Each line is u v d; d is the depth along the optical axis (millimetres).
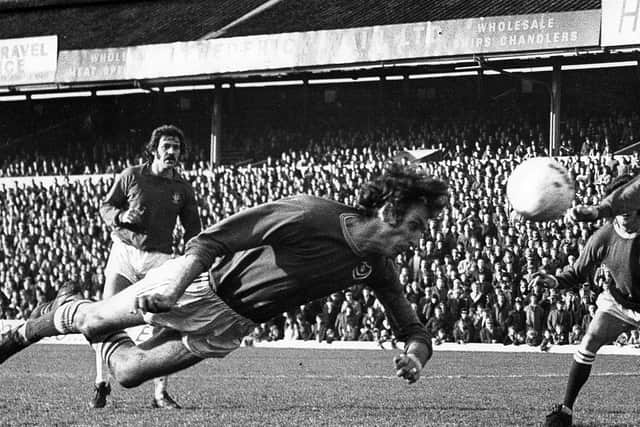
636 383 15102
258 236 6172
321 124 54688
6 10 60656
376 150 48062
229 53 47875
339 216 6250
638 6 39594
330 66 45719
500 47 42250
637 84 49406
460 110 51906
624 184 8414
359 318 29844
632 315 8953
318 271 6293
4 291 37281
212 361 21484
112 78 50375
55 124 59906
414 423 9328
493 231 31734
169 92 55844
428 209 6207
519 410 10852
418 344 6660
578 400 12203
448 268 29438
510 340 27438
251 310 6457
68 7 59812
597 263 9086
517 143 45906
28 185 49719
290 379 15938
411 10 47875
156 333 6707
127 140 58219
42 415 10102
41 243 40156
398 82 53438
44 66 51719
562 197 6973
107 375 11023
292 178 40188
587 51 40750
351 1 50875
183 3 56812
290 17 51156
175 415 10094
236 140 55250
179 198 10805
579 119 47406
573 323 26641
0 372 17453
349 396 12703
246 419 9648
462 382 15320
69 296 6863
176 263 6270
